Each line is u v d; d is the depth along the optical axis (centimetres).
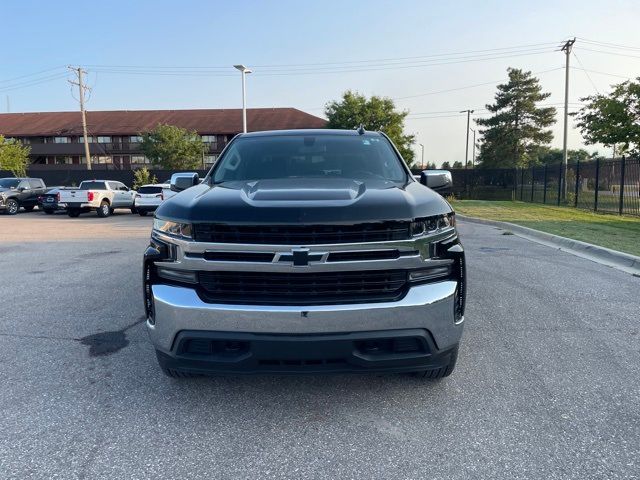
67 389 343
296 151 424
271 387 343
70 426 295
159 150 4762
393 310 276
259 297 279
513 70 5928
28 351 416
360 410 311
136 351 414
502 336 439
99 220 1947
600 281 638
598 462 254
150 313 306
